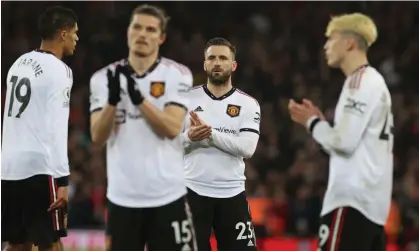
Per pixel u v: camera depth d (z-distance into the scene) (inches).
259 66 2824.8
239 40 3004.4
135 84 753.0
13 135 891.4
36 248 1090.7
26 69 896.3
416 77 2807.6
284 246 1668.3
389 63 2827.3
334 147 829.8
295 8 3100.4
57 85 883.4
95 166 2023.9
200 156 946.7
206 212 944.9
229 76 965.8
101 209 1862.7
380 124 848.9
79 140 2287.2
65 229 898.7
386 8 3043.8
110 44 2849.4
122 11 2989.7
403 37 2987.2
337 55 872.9
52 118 880.3
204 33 3041.3
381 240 863.1
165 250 783.1
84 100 2559.1
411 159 2185.0
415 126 2444.6
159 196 777.6
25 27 2925.7
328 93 2637.8
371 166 837.8
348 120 826.8
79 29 2925.7
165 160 783.1
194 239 789.9
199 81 2691.9
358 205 831.1
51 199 881.5
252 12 3105.3
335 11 3068.4
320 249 850.1
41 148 880.9
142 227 788.6
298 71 2829.7
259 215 1854.1
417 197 1897.1
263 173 2247.8
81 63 2768.2
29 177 880.3
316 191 1921.8
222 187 946.7
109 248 788.6
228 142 931.3
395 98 2556.6
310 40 2992.1
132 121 781.9
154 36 776.9
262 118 2466.8
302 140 2343.8
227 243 956.6
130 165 778.2
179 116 778.8
